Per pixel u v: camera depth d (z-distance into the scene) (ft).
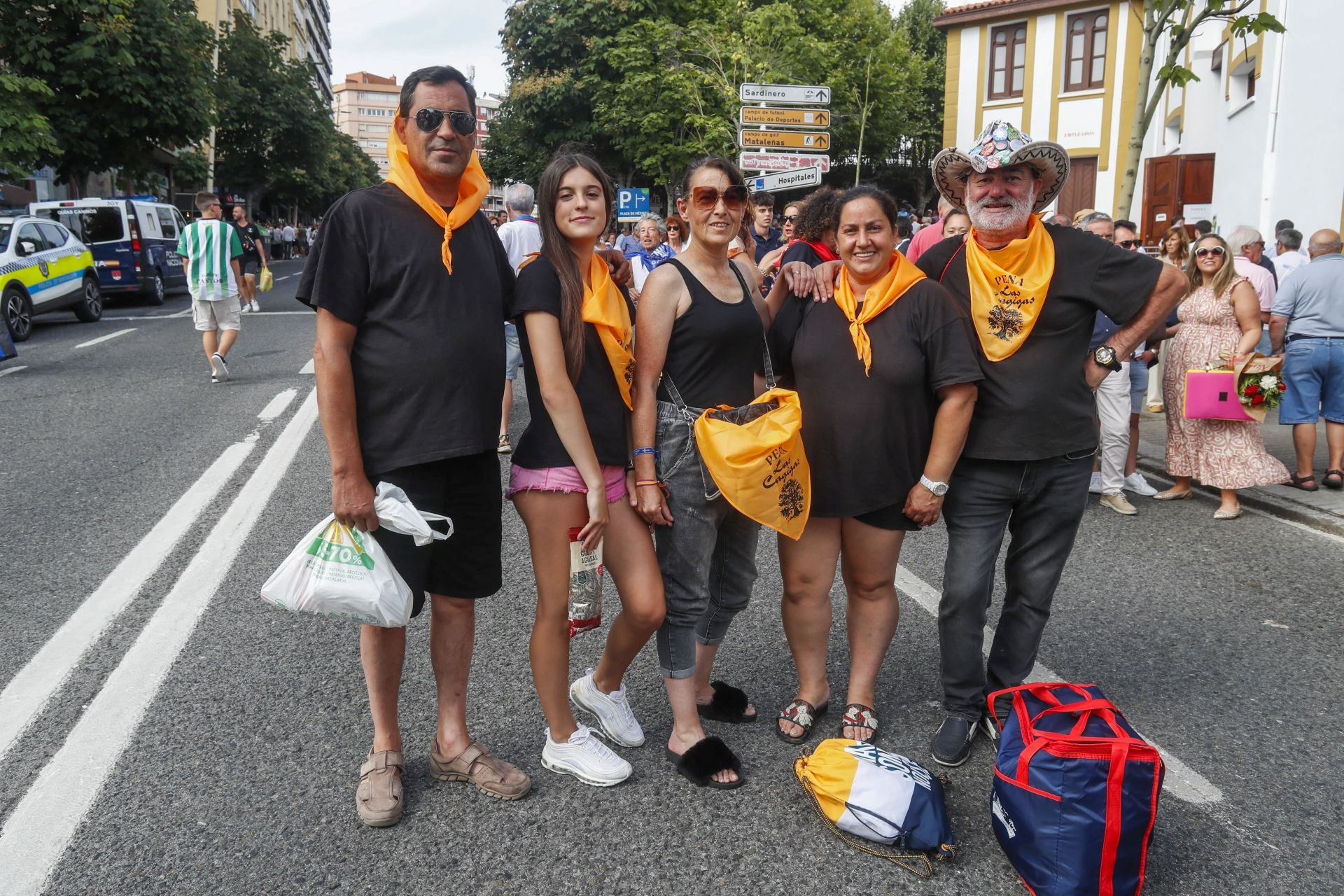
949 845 8.35
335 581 8.23
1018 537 10.54
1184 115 55.01
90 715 10.57
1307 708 11.17
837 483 9.95
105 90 62.34
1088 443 10.10
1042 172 10.02
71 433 24.72
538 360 8.71
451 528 8.48
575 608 9.08
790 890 7.87
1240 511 20.21
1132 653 12.77
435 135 8.41
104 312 58.13
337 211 8.26
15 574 14.88
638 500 9.34
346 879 7.95
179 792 9.16
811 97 41.55
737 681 11.86
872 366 9.76
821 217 13.96
